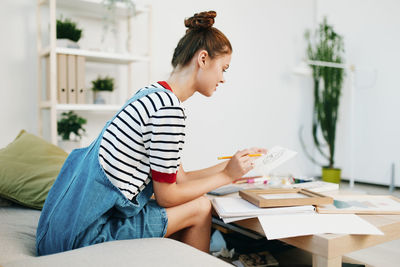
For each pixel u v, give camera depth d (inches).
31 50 94.4
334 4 152.1
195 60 42.1
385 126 135.0
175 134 35.8
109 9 92.7
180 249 31.8
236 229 57.7
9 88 92.0
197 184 41.1
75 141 89.2
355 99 145.0
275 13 148.6
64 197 36.9
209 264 28.5
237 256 55.7
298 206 39.9
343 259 60.4
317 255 32.8
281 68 151.9
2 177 53.1
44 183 52.6
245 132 141.8
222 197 49.4
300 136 160.2
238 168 43.2
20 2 92.4
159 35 117.9
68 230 34.5
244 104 140.9
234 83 137.6
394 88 131.5
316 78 146.9
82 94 89.5
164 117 35.4
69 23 89.0
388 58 133.0
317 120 153.9
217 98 132.9
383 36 134.1
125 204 35.8
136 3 105.0
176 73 43.6
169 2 119.7
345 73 145.6
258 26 143.6
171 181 37.1
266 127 148.2
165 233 39.5
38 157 57.1
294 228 34.5
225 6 133.9
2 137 91.6
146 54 104.2
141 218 38.5
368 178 141.3
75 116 91.1
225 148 136.1
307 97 162.1
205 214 42.7
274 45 149.1
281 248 61.8
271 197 42.0
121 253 29.9
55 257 29.3
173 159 36.3
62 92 86.4
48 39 96.4
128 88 107.7
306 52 154.9
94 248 31.5
